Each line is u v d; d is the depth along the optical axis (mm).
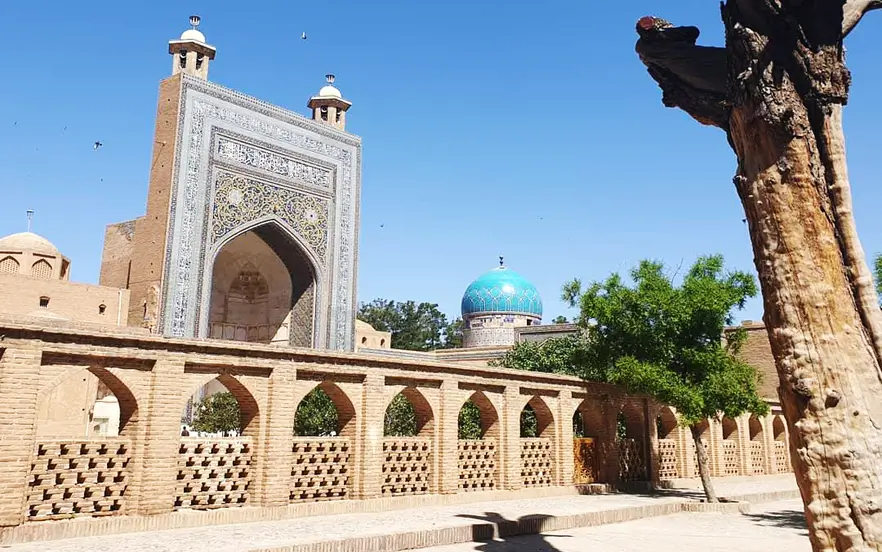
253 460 9234
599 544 8391
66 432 19688
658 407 15719
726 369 12984
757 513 11898
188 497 8531
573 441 13727
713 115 4559
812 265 3805
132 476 8023
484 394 12242
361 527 8375
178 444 8375
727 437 19078
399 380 10961
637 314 13297
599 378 14664
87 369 7816
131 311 20266
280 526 8477
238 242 27156
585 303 13867
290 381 9547
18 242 24750
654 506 11305
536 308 37812
